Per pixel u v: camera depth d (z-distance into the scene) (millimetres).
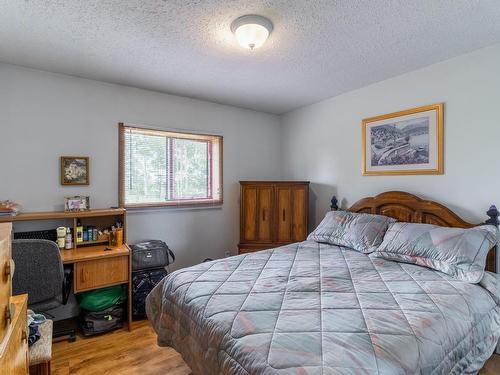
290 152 3930
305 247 2615
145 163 3135
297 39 1993
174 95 3227
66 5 1597
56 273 2037
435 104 2420
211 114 3508
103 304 2420
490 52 2119
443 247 1923
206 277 1859
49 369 1359
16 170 2426
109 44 2059
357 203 2988
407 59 2344
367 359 1019
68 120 2641
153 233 3135
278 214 3406
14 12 1660
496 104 2096
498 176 2090
